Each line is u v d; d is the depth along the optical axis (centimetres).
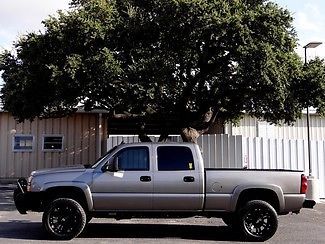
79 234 1004
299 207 1002
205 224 1219
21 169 2234
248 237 981
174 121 1723
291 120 1627
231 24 1316
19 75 1504
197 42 1438
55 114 1750
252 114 1702
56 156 2264
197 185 988
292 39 1426
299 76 1526
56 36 1452
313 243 968
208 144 1897
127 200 983
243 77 1386
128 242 957
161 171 995
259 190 1002
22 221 1236
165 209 990
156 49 1487
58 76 1392
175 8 1349
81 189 981
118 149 1007
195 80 1583
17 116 1689
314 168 1856
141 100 1414
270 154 1853
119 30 1464
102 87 1412
